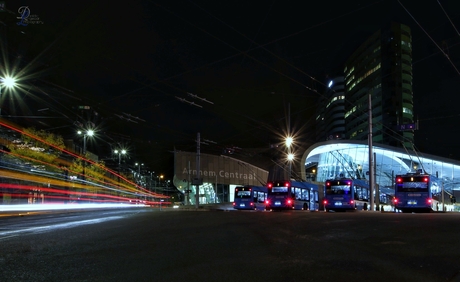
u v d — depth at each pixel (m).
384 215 21.20
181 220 17.89
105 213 26.58
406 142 98.31
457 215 21.00
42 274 6.17
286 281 5.56
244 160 76.75
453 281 5.46
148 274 6.15
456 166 69.50
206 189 81.88
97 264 6.97
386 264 6.64
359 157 75.75
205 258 7.51
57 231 12.67
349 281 5.50
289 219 17.94
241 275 6.00
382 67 104.94
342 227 13.18
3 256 7.82
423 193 31.22
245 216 21.27
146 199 103.50
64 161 49.06
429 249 8.18
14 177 35.38
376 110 106.06
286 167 72.31
